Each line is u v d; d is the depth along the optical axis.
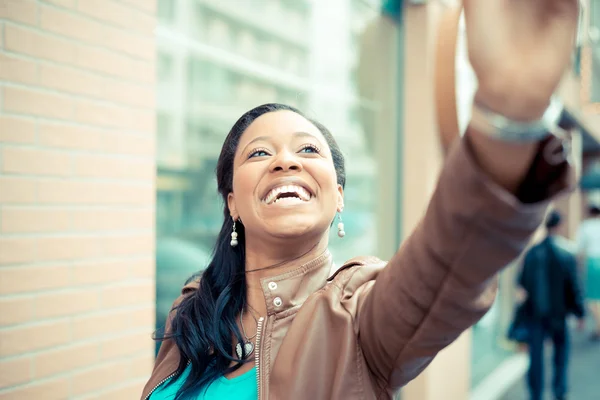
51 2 1.91
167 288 2.68
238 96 3.04
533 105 0.58
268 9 3.22
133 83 2.20
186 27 2.79
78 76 2.00
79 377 2.02
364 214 3.70
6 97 1.80
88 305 2.05
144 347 2.25
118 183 2.14
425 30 3.78
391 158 3.86
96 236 2.07
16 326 1.83
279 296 1.18
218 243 1.40
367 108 3.74
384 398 0.99
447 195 0.68
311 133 1.23
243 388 1.14
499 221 0.64
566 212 9.35
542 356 4.55
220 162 1.37
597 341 7.73
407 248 0.84
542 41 0.59
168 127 2.70
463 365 4.23
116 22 2.13
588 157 11.18
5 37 1.79
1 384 1.79
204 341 1.24
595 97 6.79
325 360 1.02
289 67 3.33
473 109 0.62
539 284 4.53
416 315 0.83
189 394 1.19
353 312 1.03
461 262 0.72
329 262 1.26
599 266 7.40
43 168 1.90
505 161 0.62
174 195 2.72
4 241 1.80
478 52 0.60
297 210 1.16
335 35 3.57
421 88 3.78
